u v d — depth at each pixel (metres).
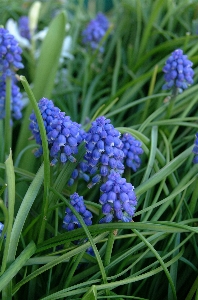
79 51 0.56
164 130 0.41
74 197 0.31
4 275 0.28
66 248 0.32
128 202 0.29
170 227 0.30
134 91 0.47
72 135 0.31
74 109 0.49
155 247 0.36
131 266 0.32
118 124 0.46
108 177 0.29
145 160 0.40
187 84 0.39
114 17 0.63
